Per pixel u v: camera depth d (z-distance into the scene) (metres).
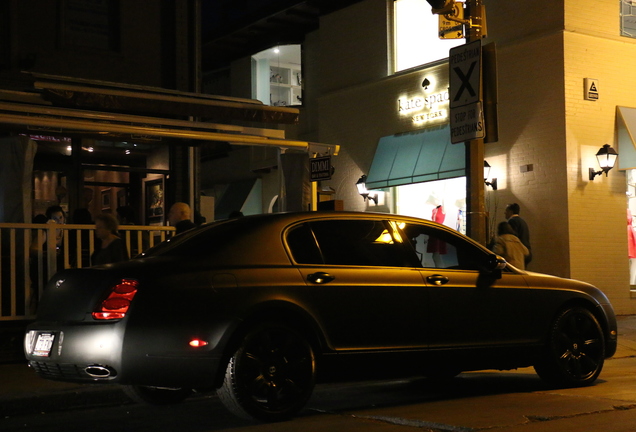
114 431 5.92
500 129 17.48
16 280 9.44
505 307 7.19
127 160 13.85
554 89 16.39
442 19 10.73
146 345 5.46
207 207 14.61
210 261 5.89
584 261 16.14
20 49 12.48
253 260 6.05
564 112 16.17
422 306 6.68
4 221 10.17
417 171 19.14
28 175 10.28
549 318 7.47
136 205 13.96
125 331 5.43
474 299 7.01
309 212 6.58
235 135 11.36
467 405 6.73
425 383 8.34
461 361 6.93
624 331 13.27
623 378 8.46
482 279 7.13
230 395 5.75
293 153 12.39
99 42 13.43
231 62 27.09
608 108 16.77
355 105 21.66
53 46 12.83
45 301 6.14
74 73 13.02
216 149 12.26
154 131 10.70
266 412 5.85
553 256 16.27
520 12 17.22
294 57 24.92
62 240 9.81
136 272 5.64
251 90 26.03
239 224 6.33
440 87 19.20
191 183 14.32
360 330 6.34
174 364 5.54
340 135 22.11
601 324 7.93
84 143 13.29
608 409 6.37
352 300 6.32
